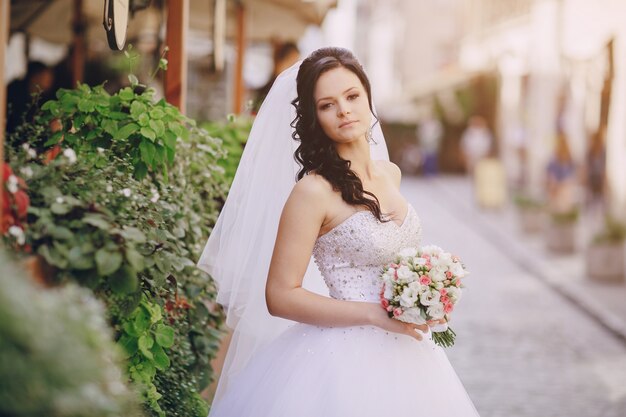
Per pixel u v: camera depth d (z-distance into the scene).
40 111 3.89
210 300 4.38
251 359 3.26
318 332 3.10
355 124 3.04
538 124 21.31
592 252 12.70
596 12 14.91
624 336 9.06
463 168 34.94
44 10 8.38
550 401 6.74
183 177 4.23
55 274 2.80
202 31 10.33
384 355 3.04
